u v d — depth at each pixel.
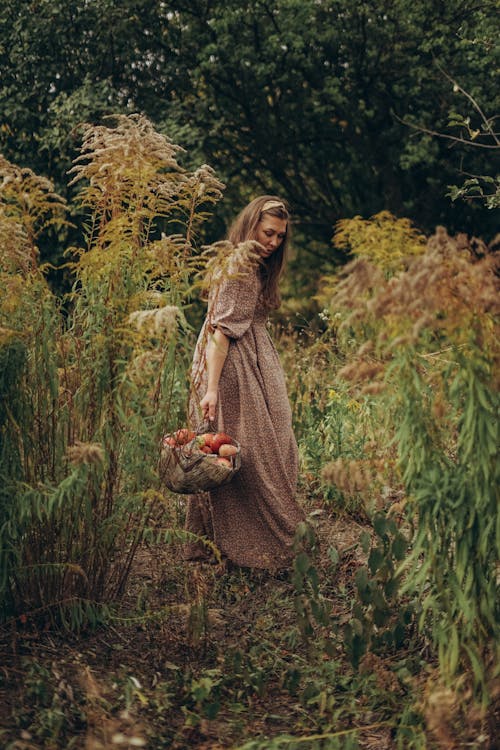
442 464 2.53
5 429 2.81
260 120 12.20
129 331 2.84
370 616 3.13
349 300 2.44
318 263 13.92
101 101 9.89
